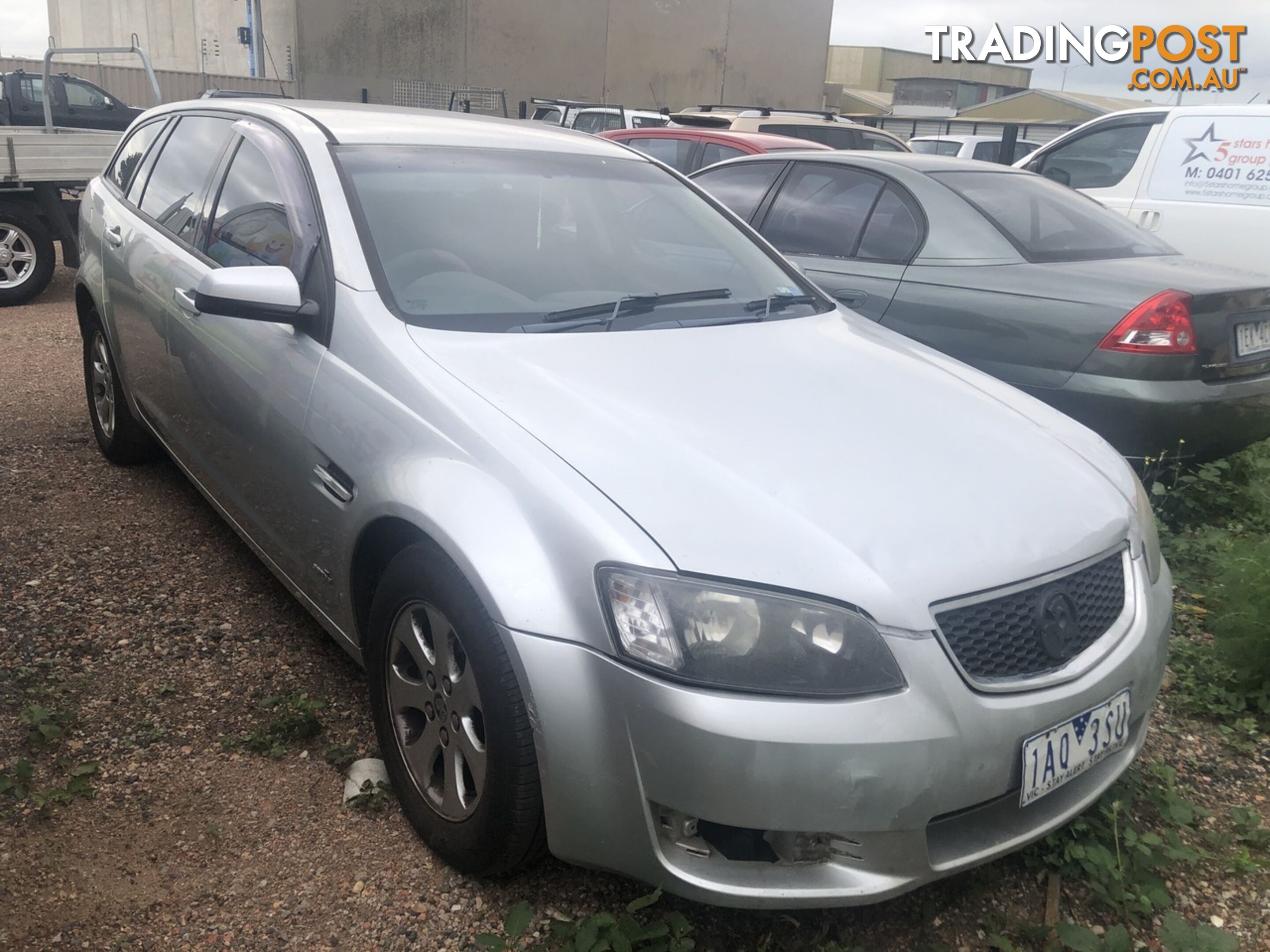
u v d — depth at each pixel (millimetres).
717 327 2971
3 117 16625
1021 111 49500
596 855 2035
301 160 3053
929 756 1894
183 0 29844
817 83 34625
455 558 2100
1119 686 2178
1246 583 3367
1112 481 2502
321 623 2844
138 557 3736
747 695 1862
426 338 2570
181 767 2629
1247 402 4180
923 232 4824
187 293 3363
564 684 1952
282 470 2807
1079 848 2418
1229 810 2730
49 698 2850
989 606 2029
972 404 2676
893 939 2242
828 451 2258
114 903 2193
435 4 25766
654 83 30375
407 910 2230
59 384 5926
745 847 2002
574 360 2570
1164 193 7695
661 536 1955
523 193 3215
